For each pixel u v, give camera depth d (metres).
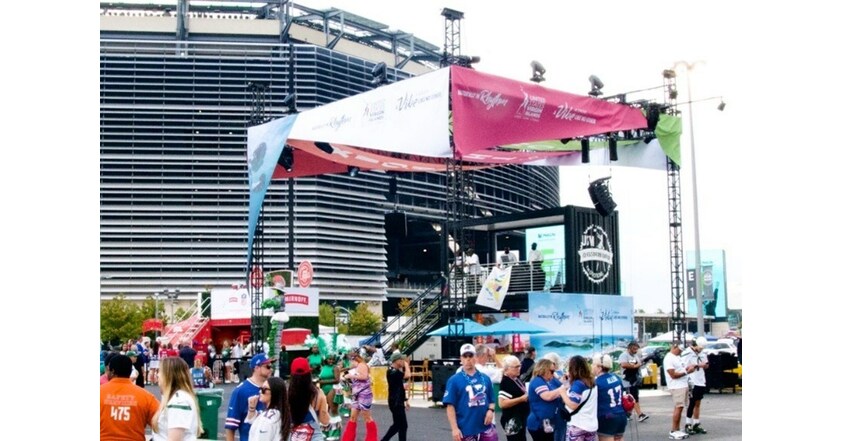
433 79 17.56
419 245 81.00
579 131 20.14
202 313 46.62
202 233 69.06
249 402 7.92
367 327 62.41
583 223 29.64
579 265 29.12
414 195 77.88
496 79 18.16
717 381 28.53
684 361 16.48
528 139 18.86
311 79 71.56
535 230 33.81
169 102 70.12
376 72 19.27
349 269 72.12
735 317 65.38
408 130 18.02
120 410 6.66
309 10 80.00
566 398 9.40
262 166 21.28
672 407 23.62
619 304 28.33
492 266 32.25
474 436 9.09
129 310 61.47
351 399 15.12
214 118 70.62
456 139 17.16
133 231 68.31
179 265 68.50
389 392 14.23
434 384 24.00
